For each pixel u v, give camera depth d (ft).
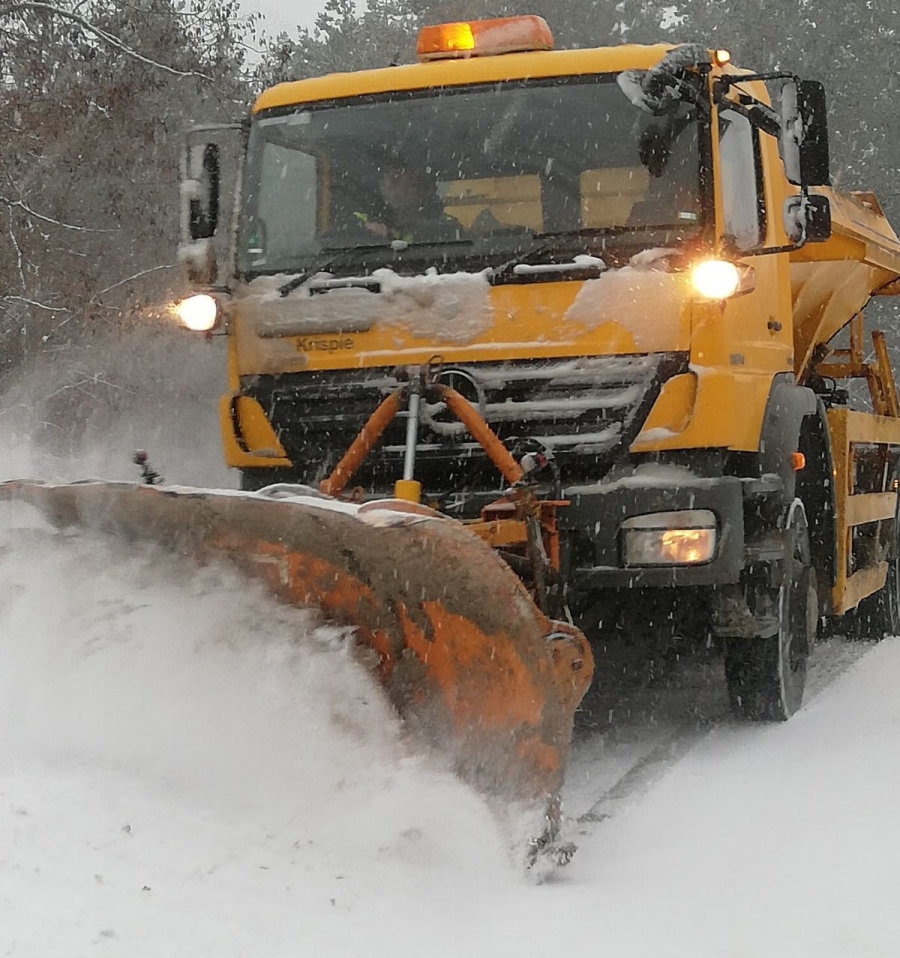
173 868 14.17
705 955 13.42
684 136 21.95
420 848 15.75
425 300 21.80
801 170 21.53
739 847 17.12
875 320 37.22
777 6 113.39
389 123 23.30
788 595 24.75
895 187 110.32
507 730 15.81
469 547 15.70
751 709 24.77
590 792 20.10
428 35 24.77
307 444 22.49
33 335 54.90
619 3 109.60
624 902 14.98
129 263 57.62
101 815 15.28
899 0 114.32
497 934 13.83
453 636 15.81
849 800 19.13
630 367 21.08
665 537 20.77
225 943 12.75
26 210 51.55
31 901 12.99
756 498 23.56
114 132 53.83
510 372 21.43
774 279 25.18
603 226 21.95
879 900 15.05
